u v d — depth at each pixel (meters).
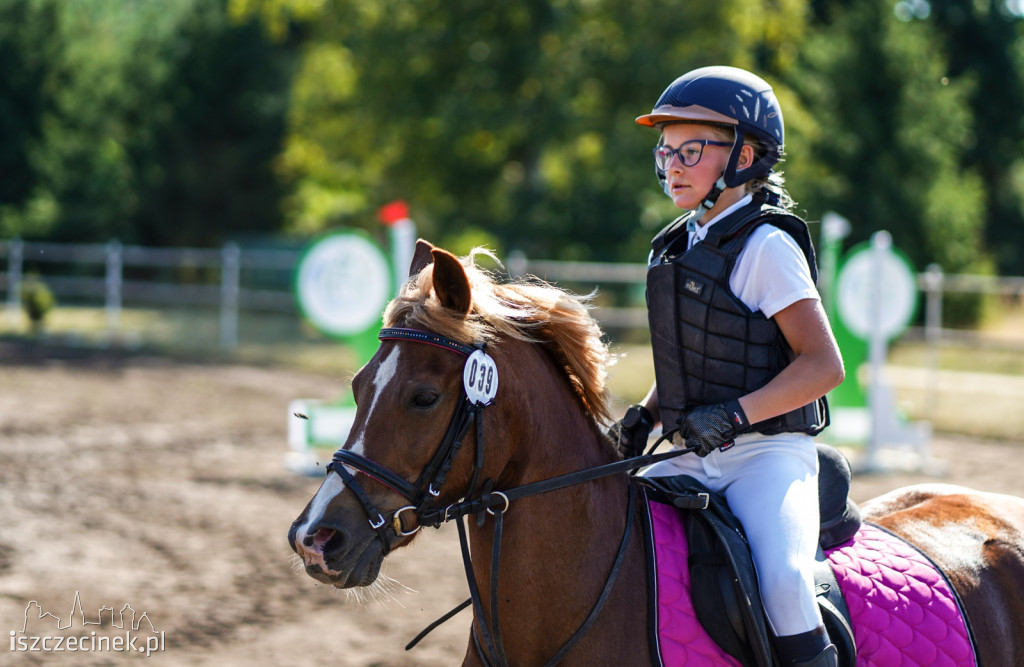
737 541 3.17
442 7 28.95
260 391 18.30
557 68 28.77
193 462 12.20
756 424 3.27
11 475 10.93
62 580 7.50
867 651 3.33
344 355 23.41
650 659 3.15
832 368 3.08
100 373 19.61
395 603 7.36
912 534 3.87
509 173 32.91
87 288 35.03
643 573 3.27
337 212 40.19
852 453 13.51
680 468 3.56
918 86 30.39
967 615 3.59
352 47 30.73
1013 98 39.31
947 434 15.62
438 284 3.04
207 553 8.47
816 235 28.61
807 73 30.58
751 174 3.33
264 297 29.20
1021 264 39.69
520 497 3.19
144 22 43.03
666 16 28.28
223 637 6.52
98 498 10.17
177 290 33.53
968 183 31.75
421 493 3.00
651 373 19.88
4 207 37.22
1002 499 4.28
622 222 30.48
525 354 3.25
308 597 7.46
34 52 37.97
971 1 39.34
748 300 3.19
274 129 42.53
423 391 2.97
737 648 3.12
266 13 33.66
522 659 3.26
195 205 42.59
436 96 29.66
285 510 10.06
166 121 41.50
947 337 25.14
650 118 3.44
